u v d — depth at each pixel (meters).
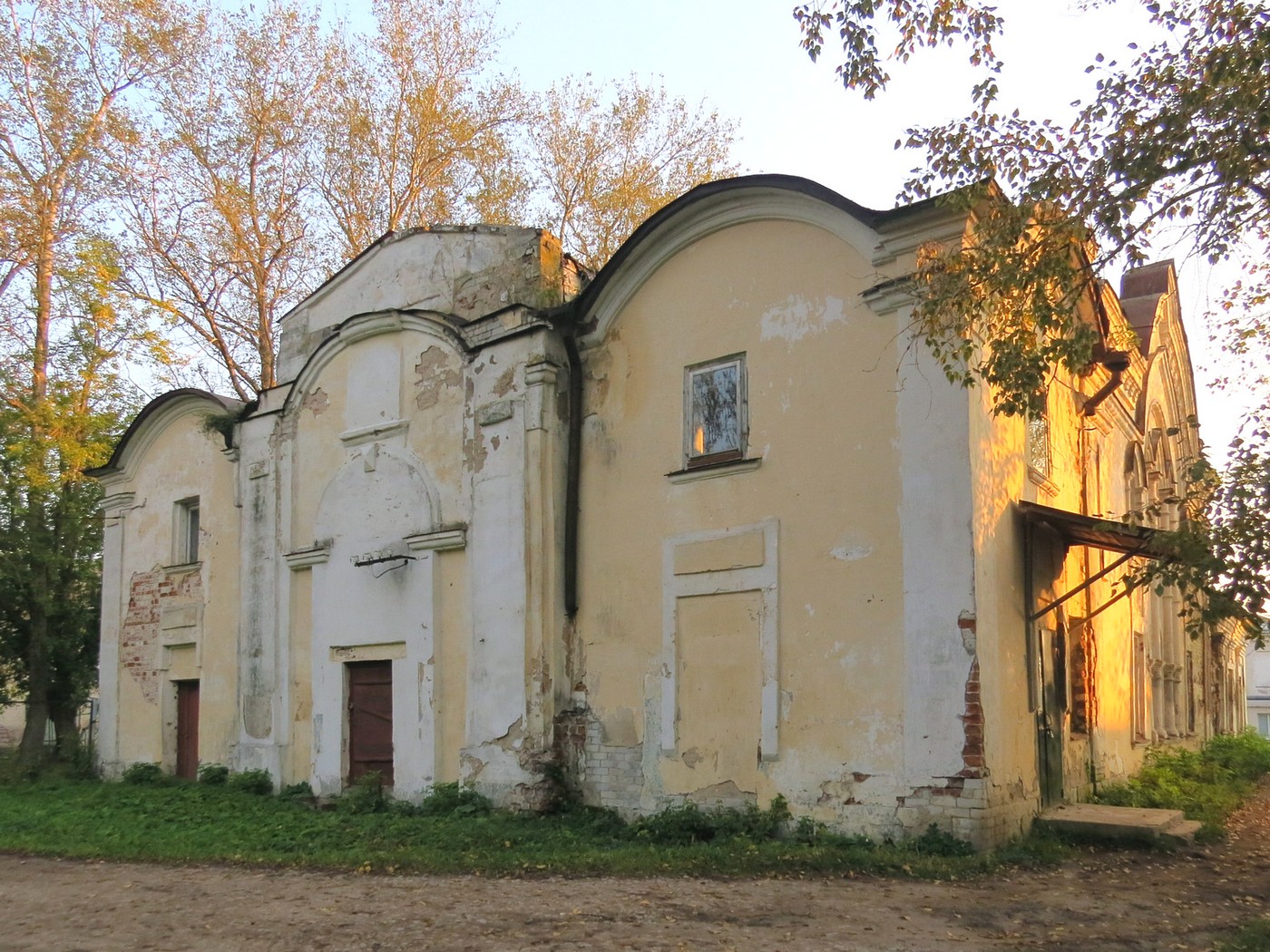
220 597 19.09
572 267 15.96
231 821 14.12
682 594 12.98
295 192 27.03
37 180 23.75
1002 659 11.19
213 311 26.84
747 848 10.70
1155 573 9.97
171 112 25.11
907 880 9.48
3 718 40.78
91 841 12.72
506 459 14.55
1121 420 19.17
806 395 12.20
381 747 15.62
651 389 13.70
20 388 24.30
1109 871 10.06
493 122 27.69
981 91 9.81
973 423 11.02
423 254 16.75
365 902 8.95
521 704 13.84
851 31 10.02
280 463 17.80
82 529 24.81
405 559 15.55
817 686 11.62
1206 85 8.80
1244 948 7.09
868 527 11.48
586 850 11.27
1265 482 9.19
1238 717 35.06
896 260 11.64
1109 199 9.30
